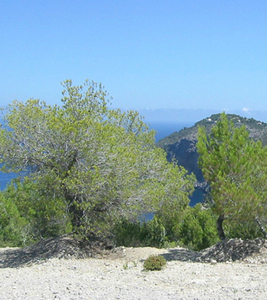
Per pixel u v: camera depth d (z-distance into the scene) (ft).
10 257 55.11
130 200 54.70
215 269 38.68
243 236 50.90
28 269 45.52
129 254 52.80
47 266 46.44
